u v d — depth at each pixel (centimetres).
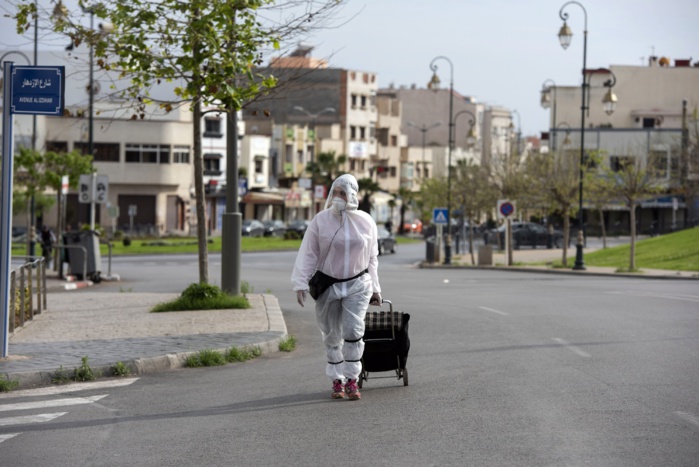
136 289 3650
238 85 2178
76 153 5262
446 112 16812
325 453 863
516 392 1173
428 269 5394
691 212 10756
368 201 12681
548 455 835
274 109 13875
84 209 10044
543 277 4338
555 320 2116
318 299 1150
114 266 5488
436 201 10356
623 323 2030
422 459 830
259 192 11862
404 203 13688
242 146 11794
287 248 8038
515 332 1888
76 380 1347
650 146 10712
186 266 5488
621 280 3997
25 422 1043
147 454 877
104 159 10131
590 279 4106
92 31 2056
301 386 1264
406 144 15600
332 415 1045
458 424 980
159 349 1543
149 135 10281
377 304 1201
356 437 928
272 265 5612
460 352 1592
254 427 991
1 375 1285
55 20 2042
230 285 2372
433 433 938
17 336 1755
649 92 12506
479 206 7462
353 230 1148
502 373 1336
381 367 1209
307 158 13150
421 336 1850
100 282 4041
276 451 877
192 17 2023
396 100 15225
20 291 1917
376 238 1171
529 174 7206
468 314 2302
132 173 10219
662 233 10325
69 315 2180
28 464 848
